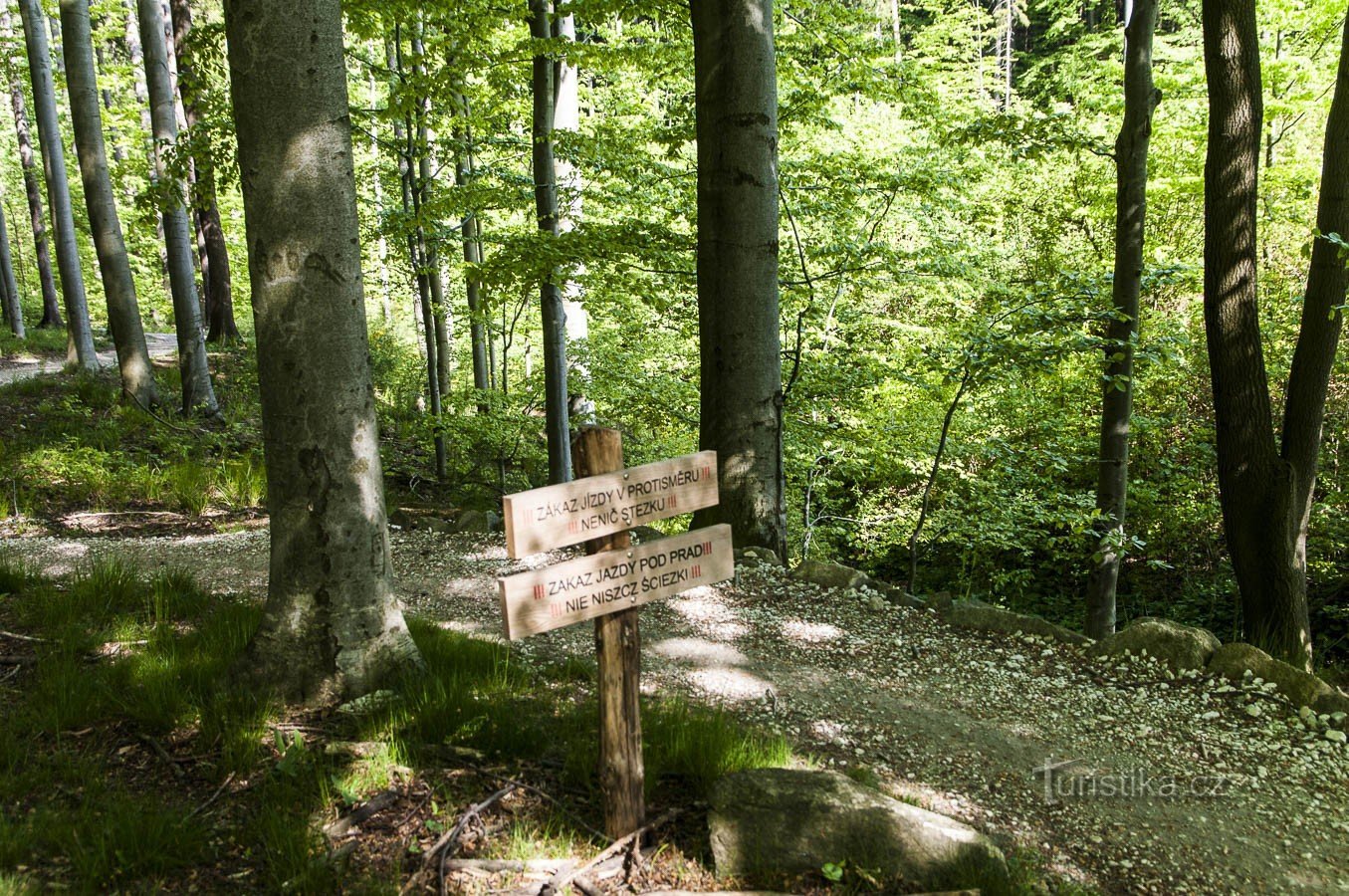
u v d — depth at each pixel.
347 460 3.87
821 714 4.36
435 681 3.94
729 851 2.87
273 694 3.83
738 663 5.00
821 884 2.82
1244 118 5.86
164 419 11.83
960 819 3.44
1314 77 10.27
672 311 9.31
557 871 2.79
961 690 4.80
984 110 12.16
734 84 6.48
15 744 3.38
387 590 4.07
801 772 3.07
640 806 3.00
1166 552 10.05
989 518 7.84
